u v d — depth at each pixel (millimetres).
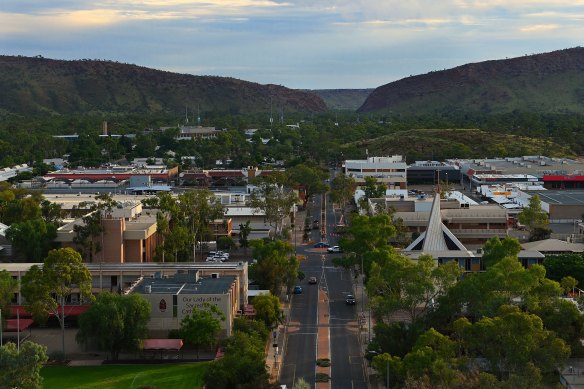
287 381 157375
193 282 193000
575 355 160125
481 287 173500
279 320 193375
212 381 143250
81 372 164250
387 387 140750
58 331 192125
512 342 142750
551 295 173250
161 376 160750
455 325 151750
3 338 185250
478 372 134750
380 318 181750
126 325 172000
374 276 181125
